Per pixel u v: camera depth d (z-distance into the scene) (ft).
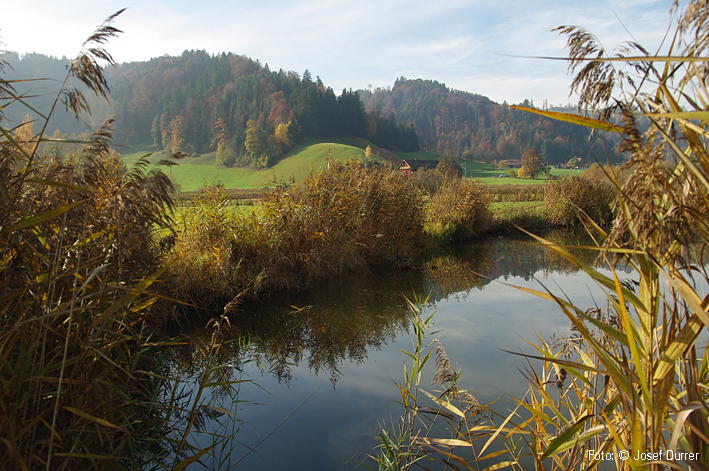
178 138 409.90
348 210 39.14
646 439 4.99
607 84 4.98
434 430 14.20
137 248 11.03
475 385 16.76
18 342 8.59
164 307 13.71
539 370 17.85
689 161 3.93
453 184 63.87
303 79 498.69
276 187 35.17
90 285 9.27
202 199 31.27
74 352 8.82
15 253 8.46
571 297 29.45
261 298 29.63
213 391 17.34
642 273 4.88
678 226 4.13
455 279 36.76
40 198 9.70
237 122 408.67
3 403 7.15
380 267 40.73
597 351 5.18
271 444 13.71
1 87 8.28
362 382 18.22
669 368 4.68
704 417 4.70
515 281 35.50
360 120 462.60
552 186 71.00
